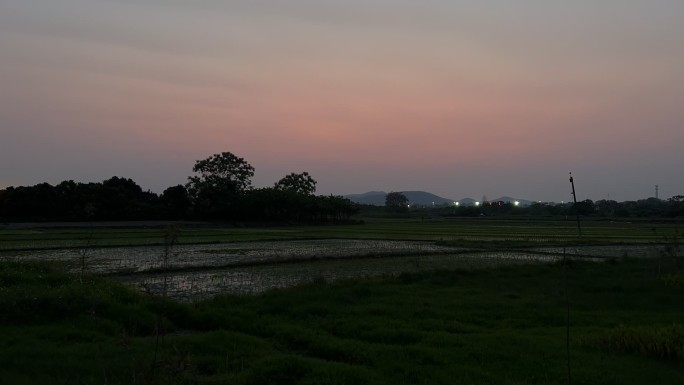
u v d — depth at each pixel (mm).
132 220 93375
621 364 9820
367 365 9984
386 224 120375
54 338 11188
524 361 9992
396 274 26953
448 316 15141
